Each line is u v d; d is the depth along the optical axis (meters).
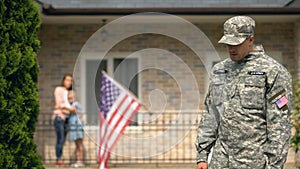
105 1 32.47
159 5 32.47
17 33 14.47
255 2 32.62
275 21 32.12
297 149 22.05
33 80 15.28
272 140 13.09
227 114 13.46
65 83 30.92
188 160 32.06
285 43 32.41
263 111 13.31
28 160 15.04
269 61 13.42
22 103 14.63
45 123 32.28
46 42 32.50
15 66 14.31
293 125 22.81
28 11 14.99
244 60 13.52
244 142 13.35
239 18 13.43
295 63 31.89
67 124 31.03
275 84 13.19
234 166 13.39
